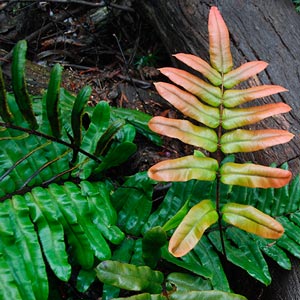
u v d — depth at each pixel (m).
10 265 0.48
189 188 0.57
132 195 0.58
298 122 0.61
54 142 0.56
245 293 0.58
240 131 0.48
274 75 0.66
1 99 0.48
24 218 0.49
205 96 0.49
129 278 0.48
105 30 0.89
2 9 0.87
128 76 0.81
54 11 0.90
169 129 0.46
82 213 0.53
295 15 0.73
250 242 0.56
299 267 0.55
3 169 0.52
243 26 0.71
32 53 0.85
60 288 0.58
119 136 0.59
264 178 0.45
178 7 0.75
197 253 0.55
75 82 0.78
